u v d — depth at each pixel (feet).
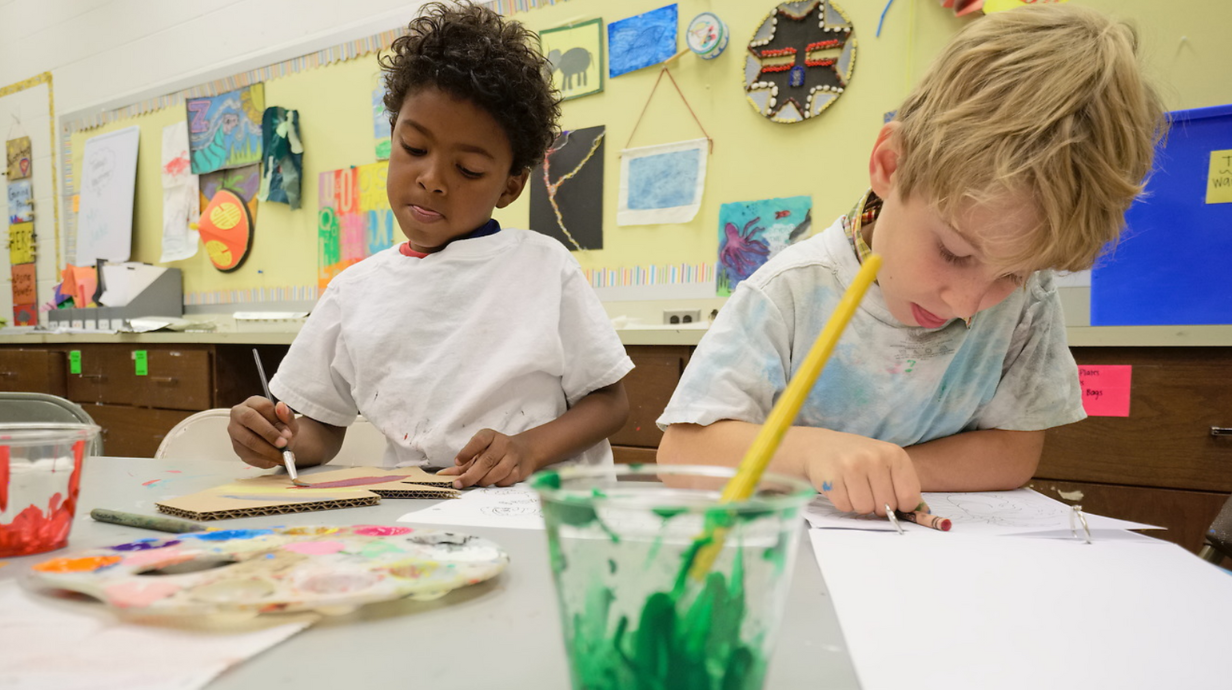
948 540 1.58
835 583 1.25
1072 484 4.06
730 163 6.18
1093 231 1.77
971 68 1.84
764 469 0.77
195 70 9.24
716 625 0.67
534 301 3.14
